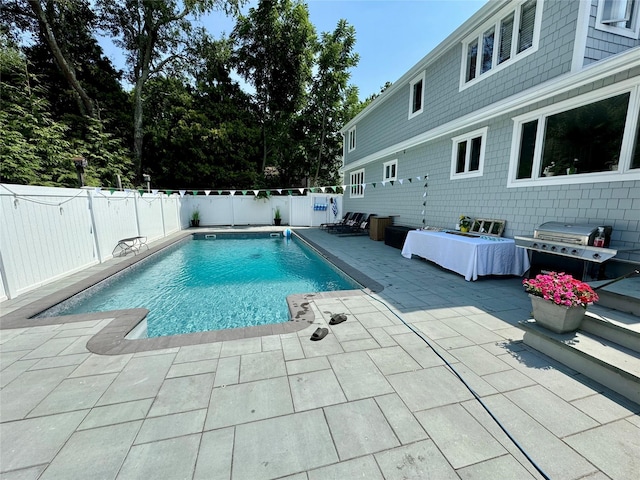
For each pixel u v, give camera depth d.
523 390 1.96
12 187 3.89
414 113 8.16
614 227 3.64
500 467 1.39
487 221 5.67
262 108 17.23
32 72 12.10
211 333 2.80
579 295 2.38
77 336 2.76
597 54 4.02
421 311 3.38
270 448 1.51
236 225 14.73
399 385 2.02
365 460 1.44
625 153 3.51
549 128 4.43
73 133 11.64
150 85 14.67
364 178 11.94
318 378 2.11
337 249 7.77
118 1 12.80
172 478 1.35
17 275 3.94
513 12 4.98
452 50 6.54
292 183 19.61
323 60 16.14
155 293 5.03
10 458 1.46
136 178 13.59
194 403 1.85
